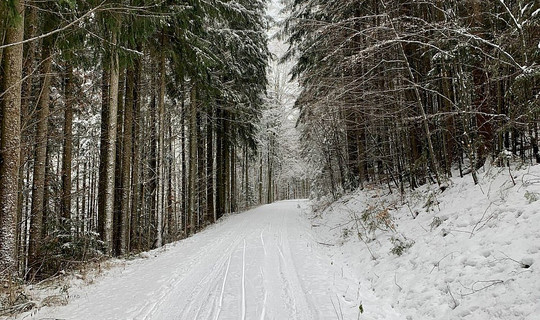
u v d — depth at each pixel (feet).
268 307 15.67
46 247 30.68
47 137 30.27
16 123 21.98
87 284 23.39
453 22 21.66
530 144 21.90
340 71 33.73
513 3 23.34
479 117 24.75
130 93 41.50
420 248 19.30
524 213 15.19
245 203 104.68
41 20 26.78
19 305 18.37
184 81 51.16
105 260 31.07
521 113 19.98
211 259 26.63
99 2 22.99
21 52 22.15
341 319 13.87
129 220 46.06
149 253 34.71
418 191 29.63
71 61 29.37
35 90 33.35
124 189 41.24
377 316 14.33
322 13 40.70
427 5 27.86
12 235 21.66
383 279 18.69
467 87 23.32
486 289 12.72
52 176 41.14
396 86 28.73
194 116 55.67
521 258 12.82
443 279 15.15
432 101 30.68
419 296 15.15
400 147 32.94
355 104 33.42
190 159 56.59
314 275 20.53
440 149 29.99
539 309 10.48
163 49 41.19
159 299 17.87
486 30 23.56
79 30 24.45
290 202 96.84
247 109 64.28
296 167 140.05
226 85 57.62
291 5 51.01
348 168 51.98
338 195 52.95
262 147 109.40
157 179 47.11
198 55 41.45
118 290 20.74
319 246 31.19
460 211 19.99
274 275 20.89
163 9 32.83
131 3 26.35
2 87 23.21
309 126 49.29
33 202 30.60
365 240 26.99
